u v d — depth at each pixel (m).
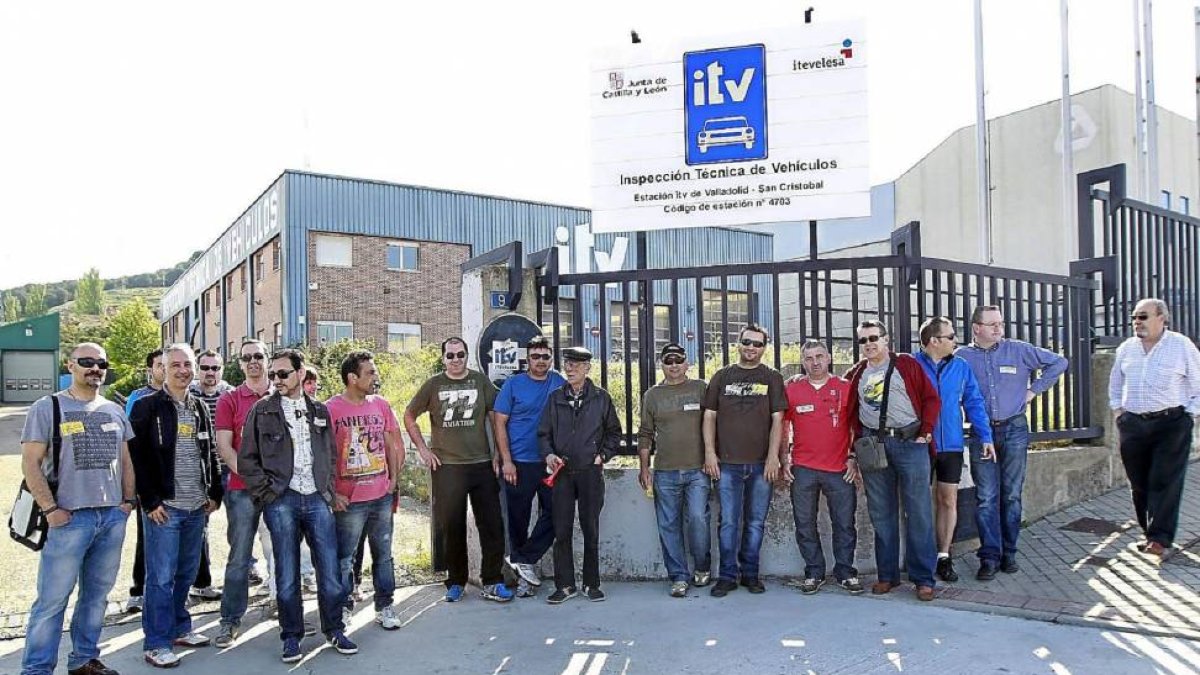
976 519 5.98
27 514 4.43
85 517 4.49
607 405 6.06
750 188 6.77
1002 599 5.46
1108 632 4.80
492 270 6.77
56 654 4.46
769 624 5.22
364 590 6.43
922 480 5.59
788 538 6.32
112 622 5.70
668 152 6.91
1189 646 4.53
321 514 5.03
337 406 5.44
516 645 5.03
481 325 6.78
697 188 6.86
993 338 6.18
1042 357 6.18
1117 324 8.45
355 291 27.61
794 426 5.95
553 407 5.98
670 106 6.92
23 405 42.75
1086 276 8.38
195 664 4.86
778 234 31.73
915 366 5.68
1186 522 6.68
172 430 4.95
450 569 6.01
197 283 42.28
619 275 6.87
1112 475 7.90
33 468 4.37
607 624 5.37
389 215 28.33
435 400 6.05
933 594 5.59
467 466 6.00
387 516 5.51
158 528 4.89
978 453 5.95
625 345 6.80
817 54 6.68
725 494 5.96
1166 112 21.62
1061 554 6.29
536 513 6.52
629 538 6.46
